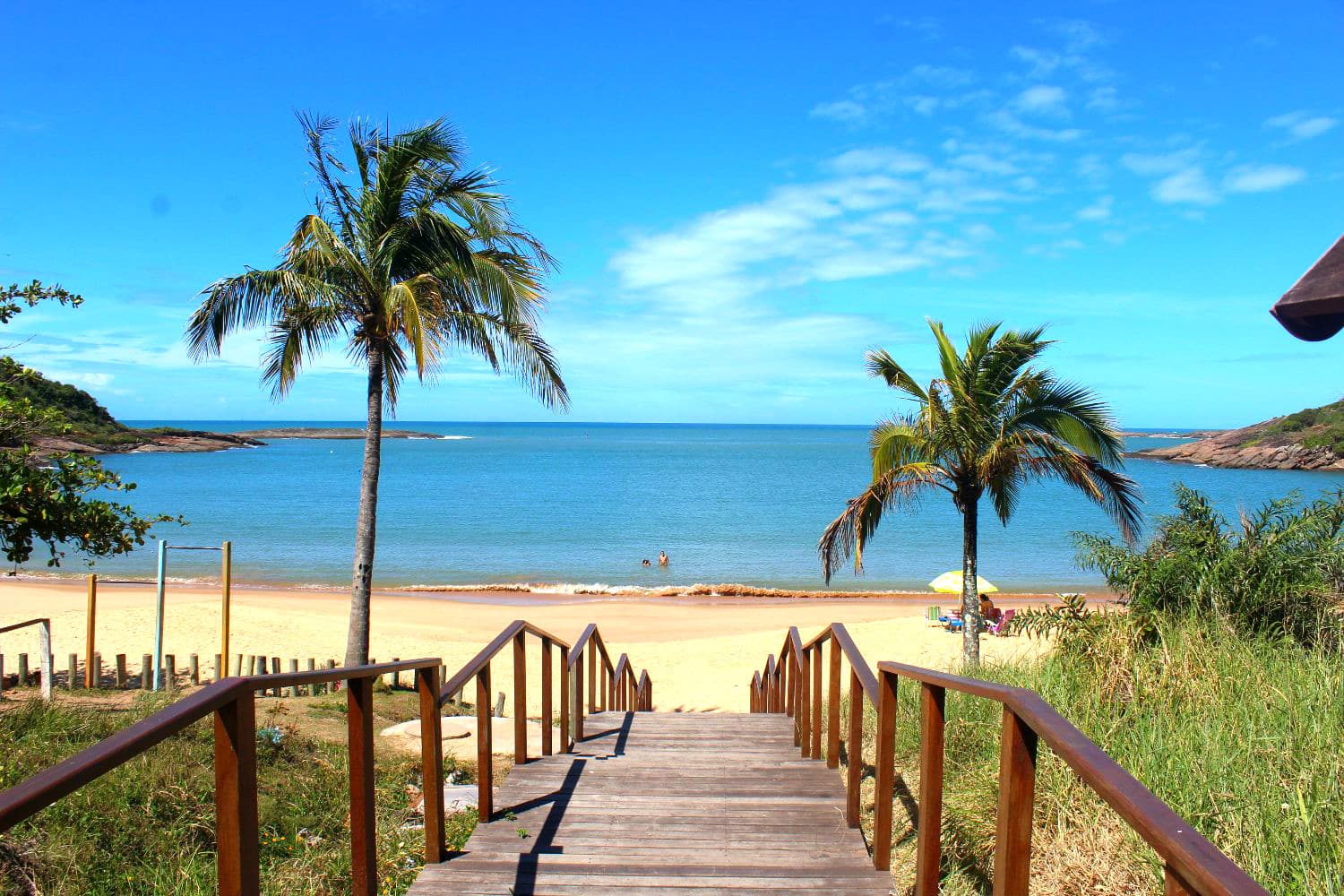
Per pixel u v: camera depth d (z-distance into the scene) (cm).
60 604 2445
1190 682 561
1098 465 1534
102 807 511
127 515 857
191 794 545
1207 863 156
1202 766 416
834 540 1641
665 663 1966
